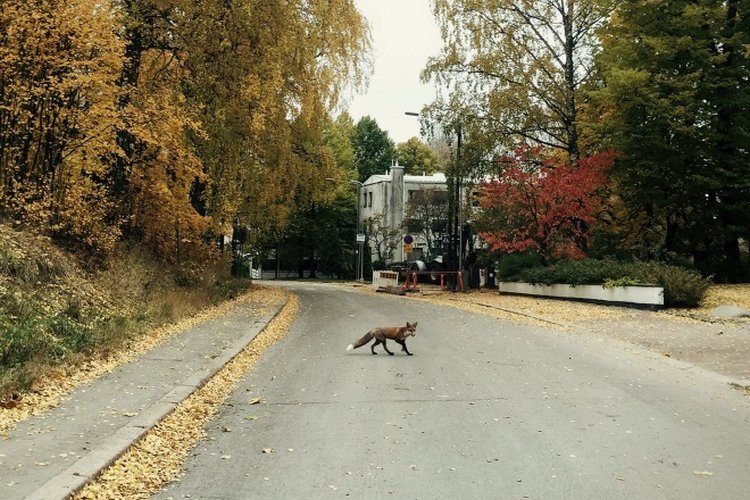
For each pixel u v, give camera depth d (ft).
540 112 101.09
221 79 63.10
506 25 100.83
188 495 18.39
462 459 21.77
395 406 28.94
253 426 25.62
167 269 67.26
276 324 58.13
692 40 86.48
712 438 24.66
